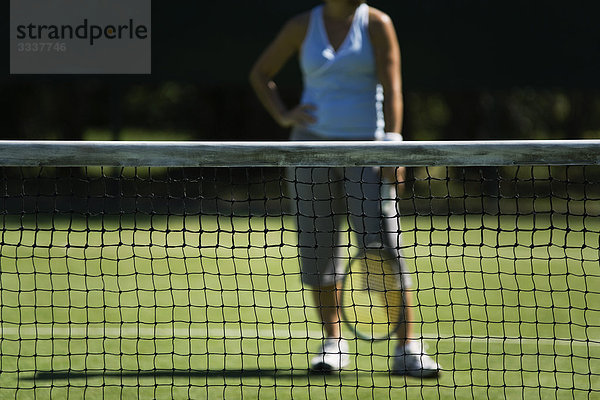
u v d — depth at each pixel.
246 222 37.56
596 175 53.22
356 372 13.75
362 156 11.68
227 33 40.12
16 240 31.50
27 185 47.91
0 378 13.98
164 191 47.22
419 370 14.13
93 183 48.44
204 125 55.22
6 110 55.66
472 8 40.38
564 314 20.33
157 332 17.72
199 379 14.13
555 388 12.82
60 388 13.45
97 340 16.89
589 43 40.28
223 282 24.27
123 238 32.75
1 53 39.22
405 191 47.12
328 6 15.03
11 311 19.66
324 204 14.88
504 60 40.44
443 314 20.05
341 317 15.20
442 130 57.22
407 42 40.56
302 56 15.08
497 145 11.65
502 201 45.69
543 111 55.09
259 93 15.84
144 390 13.38
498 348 16.58
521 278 25.39
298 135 15.30
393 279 14.57
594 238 33.12
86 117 56.81
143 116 62.03
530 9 40.25
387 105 14.65
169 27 39.91
